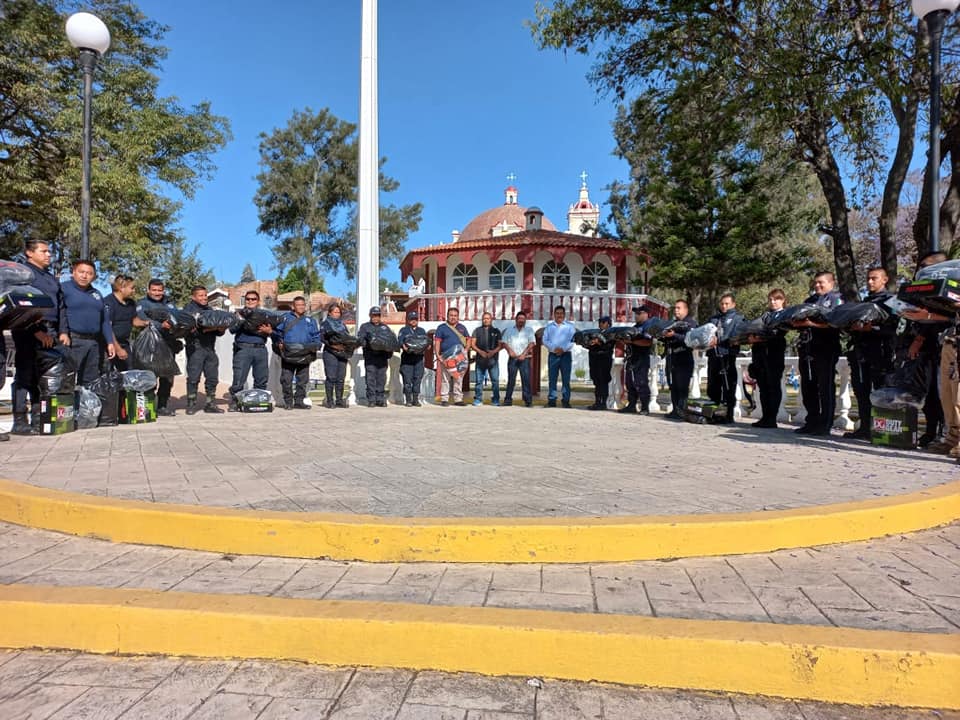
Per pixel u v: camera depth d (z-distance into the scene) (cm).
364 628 231
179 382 1294
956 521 382
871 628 230
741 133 1319
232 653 237
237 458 509
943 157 1163
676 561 306
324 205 4406
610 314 2081
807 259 1742
